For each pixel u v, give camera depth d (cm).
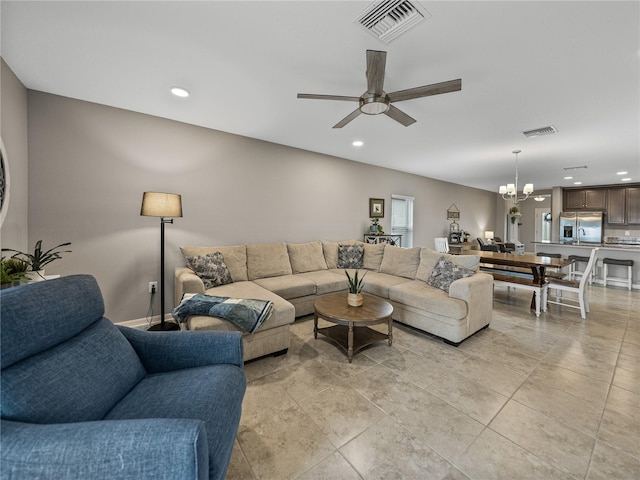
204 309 216
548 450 143
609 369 223
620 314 363
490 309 305
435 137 372
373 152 454
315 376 211
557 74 217
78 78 228
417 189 643
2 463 71
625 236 718
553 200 793
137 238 299
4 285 155
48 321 102
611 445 146
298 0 148
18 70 216
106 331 131
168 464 74
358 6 153
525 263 369
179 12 157
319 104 275
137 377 131
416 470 131
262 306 228
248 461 135
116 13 158
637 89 238
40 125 249
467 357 242
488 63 203
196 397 113
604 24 162
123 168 289
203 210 343
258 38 180
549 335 292
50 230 255
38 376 93
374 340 257
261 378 208
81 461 72
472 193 816
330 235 484
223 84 237
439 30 169
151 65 210
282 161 416
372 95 192
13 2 148
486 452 141
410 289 309
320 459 137
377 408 175
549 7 151
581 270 571
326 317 242
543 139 371
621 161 484
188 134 328
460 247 677
